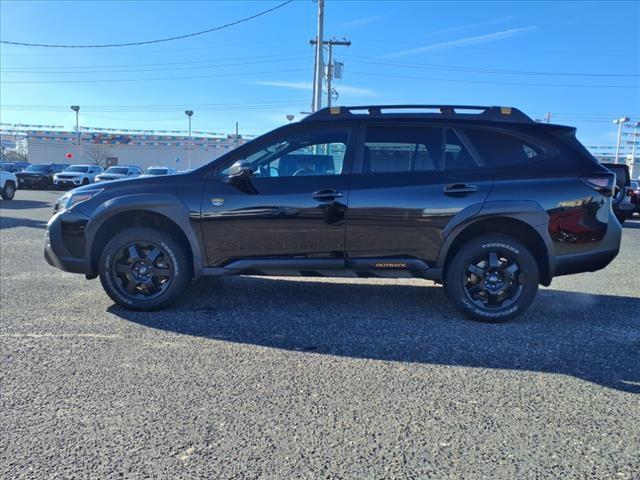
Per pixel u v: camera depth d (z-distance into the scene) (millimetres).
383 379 3498
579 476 2449
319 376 3531
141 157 61406
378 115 4855
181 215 4766
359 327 4602
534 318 4969
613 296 5965
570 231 4594
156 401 3141
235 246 4793
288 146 4867
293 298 5582
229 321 4711
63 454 2578
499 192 4598
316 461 2549
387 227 4668
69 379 3432
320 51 24812
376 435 2791
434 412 3049
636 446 2711
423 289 6094
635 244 10953
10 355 3828
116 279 4887
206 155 61469
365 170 4762
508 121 4809
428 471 2479
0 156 71562
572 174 4629
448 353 3992
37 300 5352
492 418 2988
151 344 4094
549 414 3045
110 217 4859
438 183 4652
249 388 3334
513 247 4633
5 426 2838
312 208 4668
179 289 4891
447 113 4848
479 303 4762
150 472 2445
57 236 4914
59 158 60969
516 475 2453
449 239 4648
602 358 3920
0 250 8539
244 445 2682
